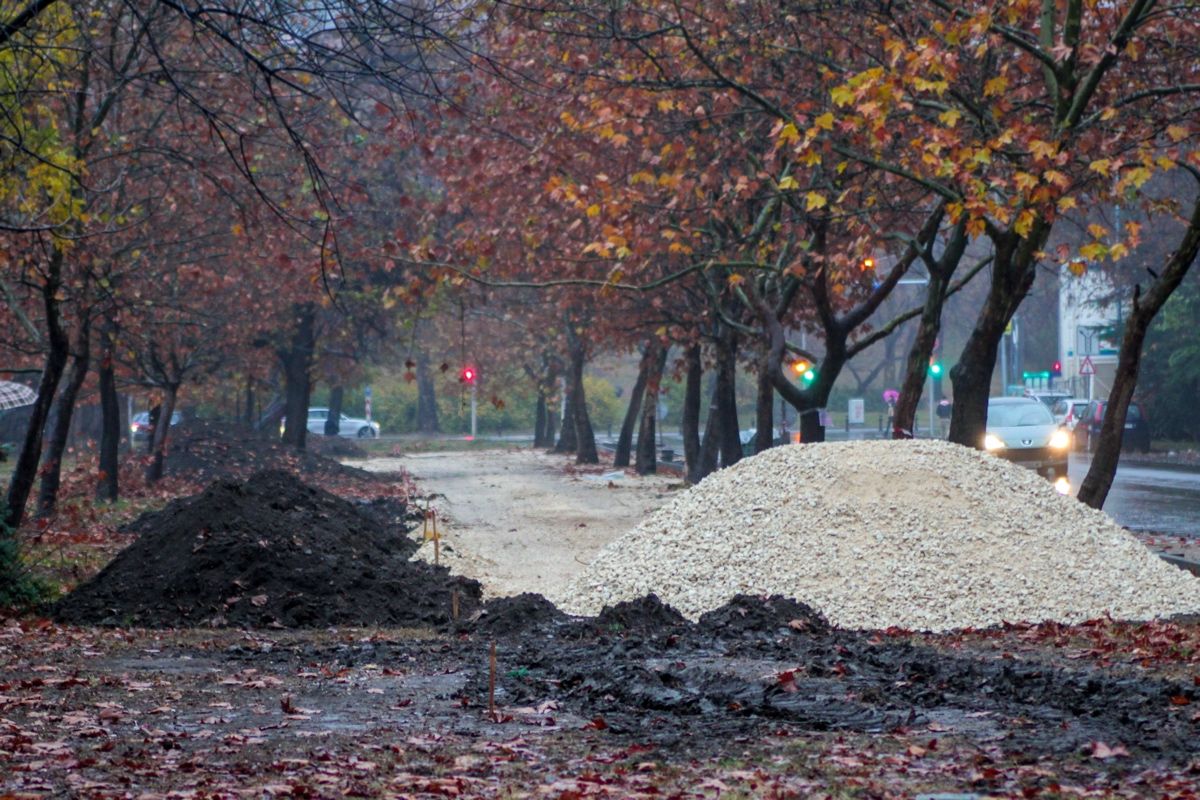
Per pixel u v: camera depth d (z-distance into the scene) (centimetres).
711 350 11650
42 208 5750
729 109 6462
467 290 9150
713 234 7269
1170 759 2034
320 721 2505
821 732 2345
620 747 2231
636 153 7012
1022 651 3359
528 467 14850
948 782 1894
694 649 3428
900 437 6869
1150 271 5694
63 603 4466
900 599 4069
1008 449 8656
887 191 6625
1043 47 5325
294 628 4194
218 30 3209
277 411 17588
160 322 9106
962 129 5756
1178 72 6175
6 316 8581
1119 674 2872
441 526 7219
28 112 5141
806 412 7531
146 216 7344
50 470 7950
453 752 2180
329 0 3297
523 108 6581
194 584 4441
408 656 3475
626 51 6016
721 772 1989
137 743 2244
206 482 11444
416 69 3462
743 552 4400
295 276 11100
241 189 6881
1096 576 4247
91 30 4925
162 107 7156
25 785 1894
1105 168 4625
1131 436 15438
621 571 4553
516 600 4272
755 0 6266
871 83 4434
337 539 5269
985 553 4291
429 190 11594
